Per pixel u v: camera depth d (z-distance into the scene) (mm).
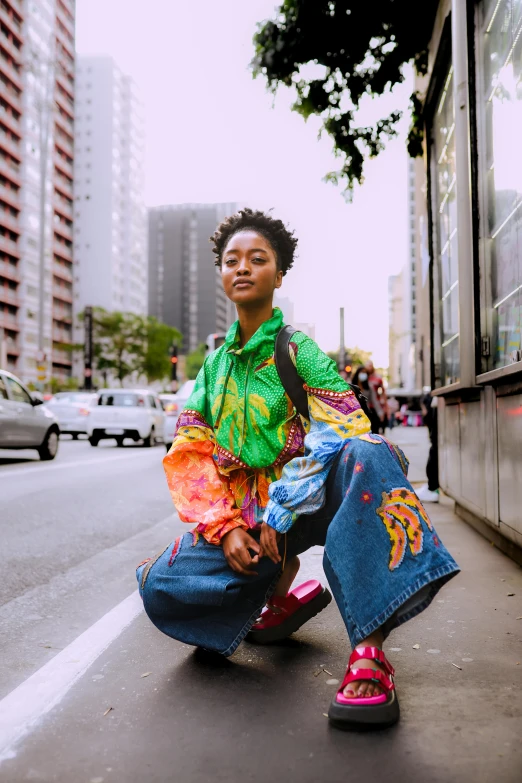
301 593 2430
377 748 1604
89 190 104188
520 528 3055
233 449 2102
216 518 2014
